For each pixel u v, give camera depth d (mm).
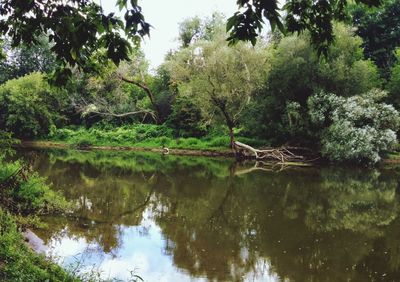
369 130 25188
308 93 28250
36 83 38750
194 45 28875
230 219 12711
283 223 12336
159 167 24109
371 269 8719
